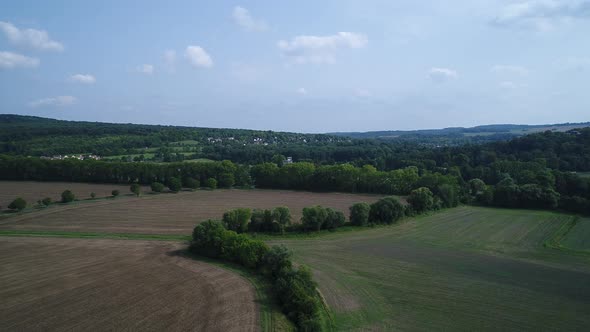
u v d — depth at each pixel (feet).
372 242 233.55
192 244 204.23
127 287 154.81
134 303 139.85
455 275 177.27
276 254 168.35
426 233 255.09
